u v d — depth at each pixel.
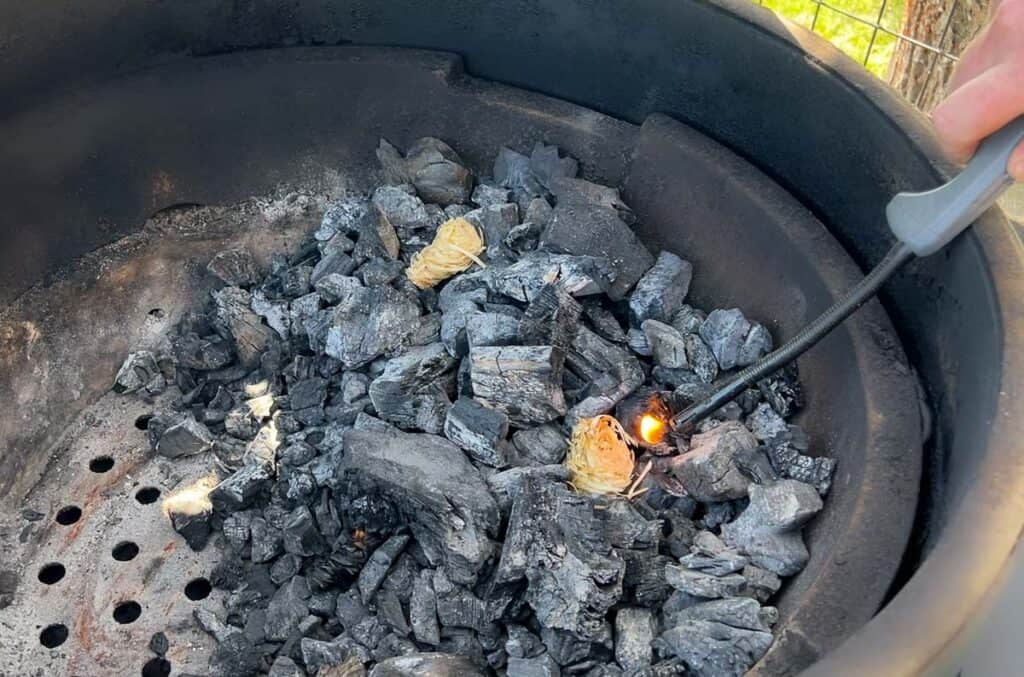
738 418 0.61
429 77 0.71
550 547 0.54
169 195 0.71
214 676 0.57
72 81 0.66
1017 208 0.60
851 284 0.58
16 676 0.58
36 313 0.66
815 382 0.59
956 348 0.52
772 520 0.55
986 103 0.44
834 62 0.59
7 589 0.61
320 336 0.67
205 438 0.66
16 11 0.62
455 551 0.55
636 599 0.55
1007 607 0.42
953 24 0.79
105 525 0.63
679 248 0.68
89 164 0.67
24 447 0.65
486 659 0.55
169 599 0.61
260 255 0.74
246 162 0.72
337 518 0.60
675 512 0.58
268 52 0.71
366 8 0.71
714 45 0.64
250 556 0.61
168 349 0.71
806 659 0.46
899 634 0.39
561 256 0.65
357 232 0.70
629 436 0.60
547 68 0.71
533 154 0.70
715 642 0.51
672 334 0.63
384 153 0.73
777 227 0.62
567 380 0.62
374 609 0.57
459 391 0.62
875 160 0.58
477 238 0.68
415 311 0.65
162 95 0.68
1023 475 0.43
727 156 0.65
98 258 0.69
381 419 0.62
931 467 0.52
